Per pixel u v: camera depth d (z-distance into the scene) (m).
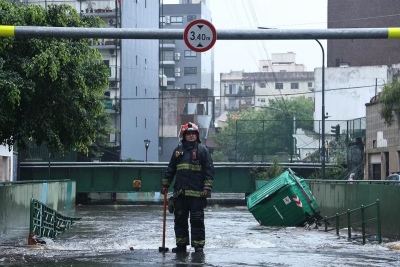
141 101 96.69
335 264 12.93
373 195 25.30
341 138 72.25
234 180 68.12
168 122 131.75
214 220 39.72
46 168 66.19
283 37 16.50
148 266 12.52
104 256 14.32
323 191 35.59
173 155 15.24
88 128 27.62
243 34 16.53
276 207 32.38
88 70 27.20
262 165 68.00
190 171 14.98
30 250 17.28
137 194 74.88
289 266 12.48
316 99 89.31
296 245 19.58
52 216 27.23
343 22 91.31
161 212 50.34
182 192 14.98
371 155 56.66
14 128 26.23
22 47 25.17
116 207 60.25
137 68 94.88
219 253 14.60
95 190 67.06
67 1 87.94
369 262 13.36
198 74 159.75
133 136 92.69
